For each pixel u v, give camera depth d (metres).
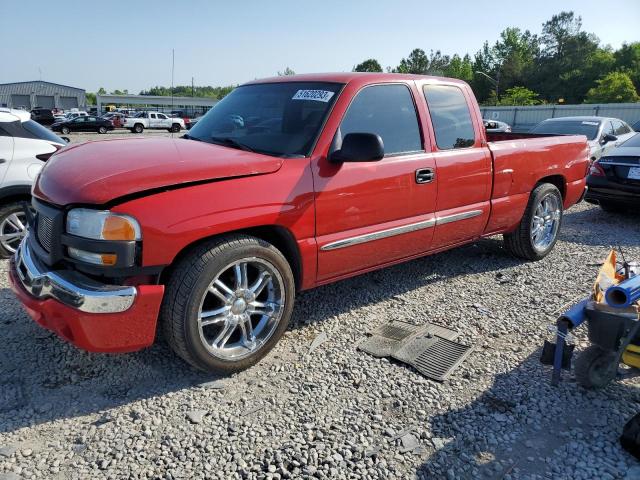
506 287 4.71
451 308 4.21
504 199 4.82
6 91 84.56
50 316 2.78
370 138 3.17
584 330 3.79
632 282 2.77
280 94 3.93
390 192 3.75
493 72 94.00
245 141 3.62
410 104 4.02
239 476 2.32
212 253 2.88
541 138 5.32
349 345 3.55
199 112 68.19
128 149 3.27
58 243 2.77
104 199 2.61
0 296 4.21
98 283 2.68
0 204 5.12
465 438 2.60
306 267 3.40
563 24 93.94
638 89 82.06
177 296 2.83
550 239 5.61
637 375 2.97
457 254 5.73
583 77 87.06
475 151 4.43
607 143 11.01
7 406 2.79
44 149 5.35
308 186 3.27
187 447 2.51
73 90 88.50
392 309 4.18
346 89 3.62
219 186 2.91
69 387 2.98
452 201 4.29
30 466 2.36
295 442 2.55
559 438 2.62
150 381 3.07
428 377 3.15
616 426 2.71
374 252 3.80
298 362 3.32
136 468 2.36
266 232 3.32
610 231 7.08
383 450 2.50
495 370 3.25
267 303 3.27
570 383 3.10
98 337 2.70
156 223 2.69
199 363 2.99
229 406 2.84
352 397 2.94
